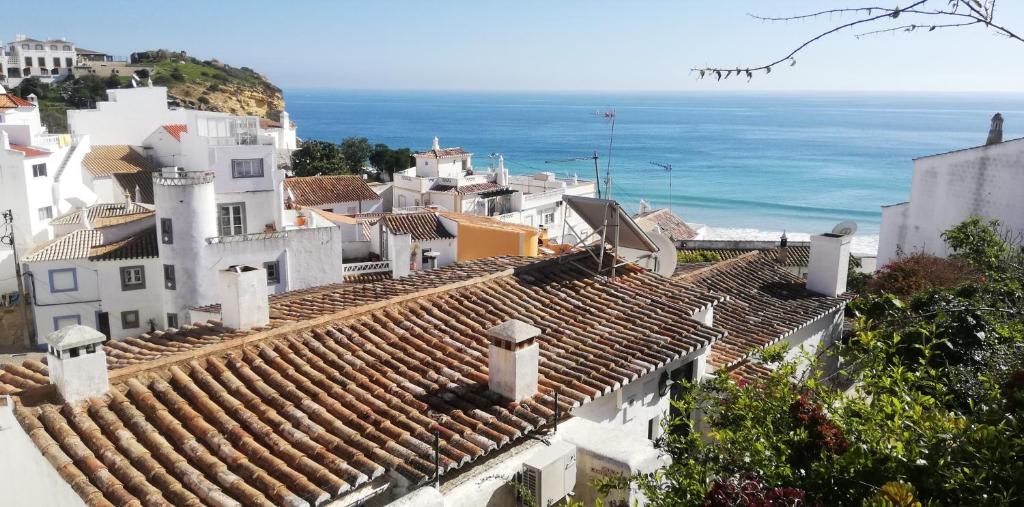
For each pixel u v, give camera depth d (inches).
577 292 611.8
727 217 4274.1
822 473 258.1
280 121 3654.0
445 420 407.2
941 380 357.4
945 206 1294.3
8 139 1860.2
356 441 382.0
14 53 4594.0
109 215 1784.0
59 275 1450.5
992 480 234.1
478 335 513.7
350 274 1382.9
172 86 4825.3
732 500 247.0
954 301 479.5
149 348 505.0
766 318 793.6
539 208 2647.6
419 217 1711.4
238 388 416.8
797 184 5433.1
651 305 602.9
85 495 325.7
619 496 398.0
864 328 381.7
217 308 957.2
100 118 2743.6
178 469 349.1
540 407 431.2
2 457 402.9
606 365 494.9
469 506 378.0
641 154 7514.8
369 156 4008.4
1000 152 1211.2
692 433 335.0
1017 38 177.8
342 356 465.7
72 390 380.5
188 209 1349.7
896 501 223.8
